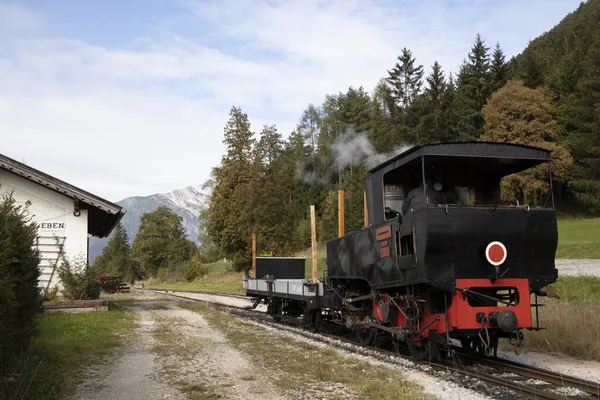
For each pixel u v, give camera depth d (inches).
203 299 1097.4
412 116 2711.6
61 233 723.4
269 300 705.6
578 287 729.6
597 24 2979.8
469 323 331.0
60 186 714.2
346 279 483.2
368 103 3243.1
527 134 2160.4
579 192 2151.8
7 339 273.3
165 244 3567.9
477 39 2768.2
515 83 2236.7
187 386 295.9
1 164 697.0
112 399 269.9
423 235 332.2
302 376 321.7
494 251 336.2
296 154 3289.9
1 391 248.1
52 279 717.9
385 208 403.9
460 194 393.7
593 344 384.2
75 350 403.9
